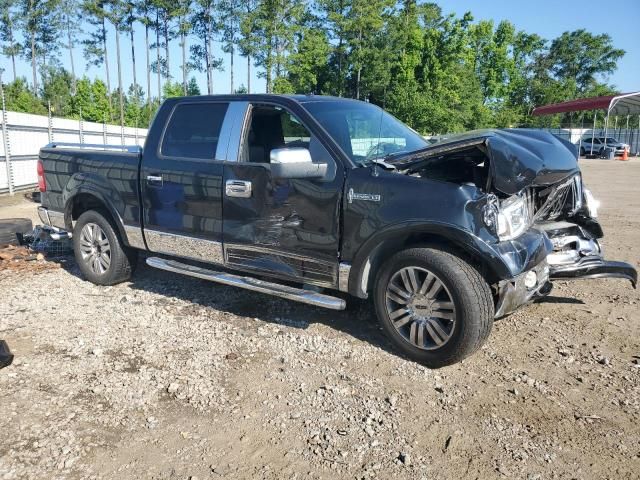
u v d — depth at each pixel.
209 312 5.06
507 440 3.12
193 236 4.98
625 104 37.38
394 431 3.20
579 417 3.36
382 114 5.30
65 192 5.96
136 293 5.61
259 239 4.57
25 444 3.04
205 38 50.16
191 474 2.82
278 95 4.69
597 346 4.39
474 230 3.69
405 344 4.07
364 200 4.04
